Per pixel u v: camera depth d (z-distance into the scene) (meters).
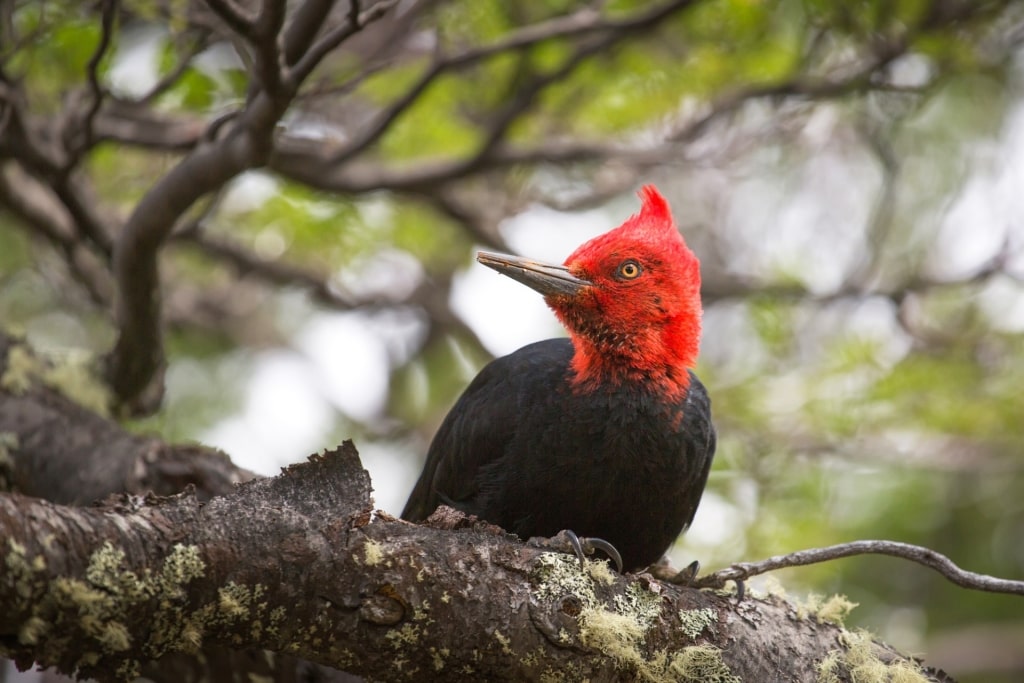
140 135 11.36
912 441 14.23
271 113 8.39
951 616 14.55
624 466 8.16
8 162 11.37
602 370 8.35
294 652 6.12
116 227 11.77
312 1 8.17
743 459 14.00
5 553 5.18
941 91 15.20
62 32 10.71
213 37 10.28
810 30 12.94
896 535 14.45
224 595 5.75
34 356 10.20
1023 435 14.03
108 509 5.71
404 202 14.20
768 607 7.20
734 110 13.29
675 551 13.23
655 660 6.70
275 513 5.95
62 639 5.42
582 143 13.05
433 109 13.27
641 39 12.24
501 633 6.38
